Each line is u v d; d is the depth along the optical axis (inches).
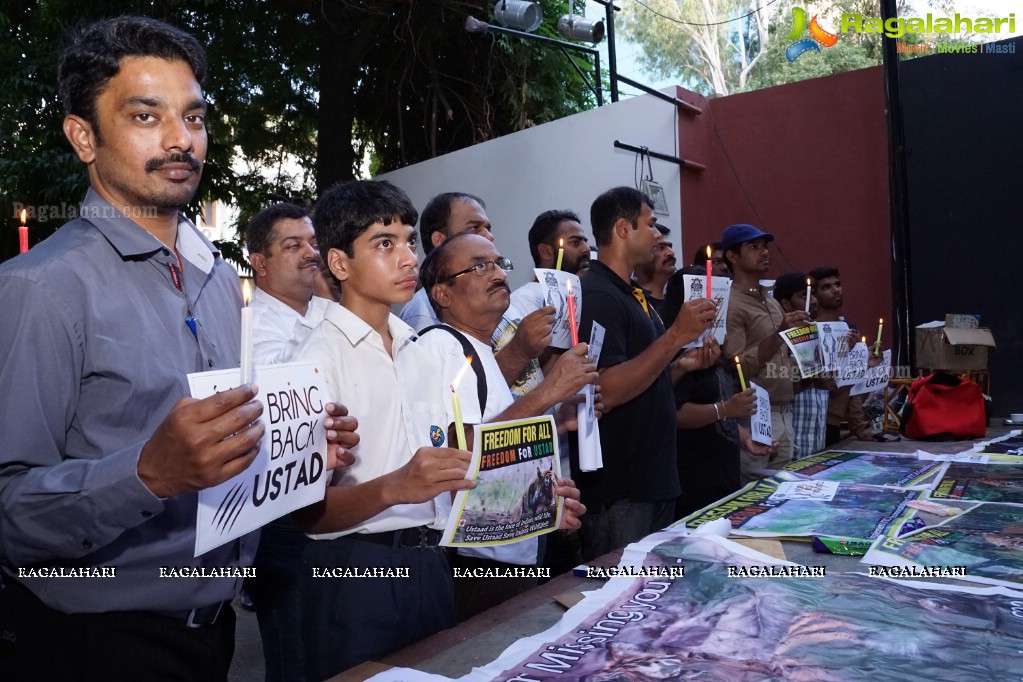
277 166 388.8
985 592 60.6
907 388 177.3
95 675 49.6
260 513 48.8
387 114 392.8
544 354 103.0
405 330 70.9
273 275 118.4
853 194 262.5
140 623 51.1
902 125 237.6
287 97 373.1
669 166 266.4
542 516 62.1
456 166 304.5
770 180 276.4
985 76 236.7
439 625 67.4
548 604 61.8
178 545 51.9
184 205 53.1
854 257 263.0
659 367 90.3
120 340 49.2
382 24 350.0
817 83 267.3
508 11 262.5
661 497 98.7
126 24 49.9
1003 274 235.6
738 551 70.0
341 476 65.4
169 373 50.9
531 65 366.6
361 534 64.8
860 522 81.0
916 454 126.1
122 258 51.3
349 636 63.1
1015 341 234.2
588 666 48.8
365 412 65.6
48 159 288.4
